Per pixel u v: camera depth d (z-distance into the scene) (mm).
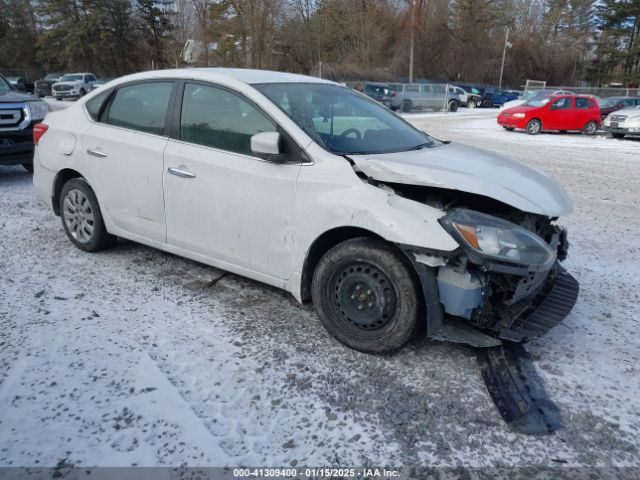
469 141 15680
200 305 3783
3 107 7168
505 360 3105
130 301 3811
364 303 3115
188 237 3873
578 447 2498
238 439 2482
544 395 2857
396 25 44656
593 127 19688
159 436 2479
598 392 2902
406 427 2600
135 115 4223
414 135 4082
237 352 3191
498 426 2623
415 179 2967
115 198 4277
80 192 4566
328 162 3201
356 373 3016
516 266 2803
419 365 3111
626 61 65000
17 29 50469
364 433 2549
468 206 3164
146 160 4008
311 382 2922
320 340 3355
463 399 2818
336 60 42781
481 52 49281
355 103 4137
